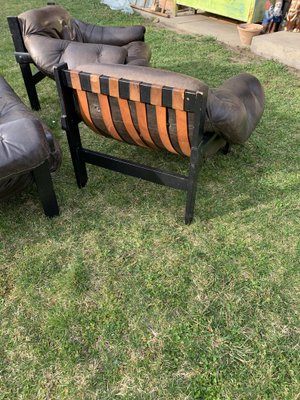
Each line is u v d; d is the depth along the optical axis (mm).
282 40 4383
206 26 5672
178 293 1745
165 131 1774
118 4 6832
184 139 1785
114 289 1772
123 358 1496
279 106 3385
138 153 2793
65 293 1756
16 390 1402
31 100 3379
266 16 4840
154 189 2406
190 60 4492
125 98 1683
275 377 1419
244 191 2373
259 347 1519
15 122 1789
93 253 1966
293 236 2039
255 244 1996
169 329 1596
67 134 2111
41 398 1379
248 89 2328
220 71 4160
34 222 2160
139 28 3859
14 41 3160
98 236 2072
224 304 1692
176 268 1870
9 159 1668
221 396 1369
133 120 1803
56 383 1422
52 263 1911
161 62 4453
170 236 2061
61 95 1884
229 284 1784
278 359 1476
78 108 1973
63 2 7293
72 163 2480
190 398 1367
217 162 2627
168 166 2652
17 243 2027
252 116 2238
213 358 1484
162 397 1374
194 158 1821
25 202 2297
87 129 3092
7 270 1878
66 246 2008
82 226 2133
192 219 2150
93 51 2975
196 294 1740
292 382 1405
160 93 1570
